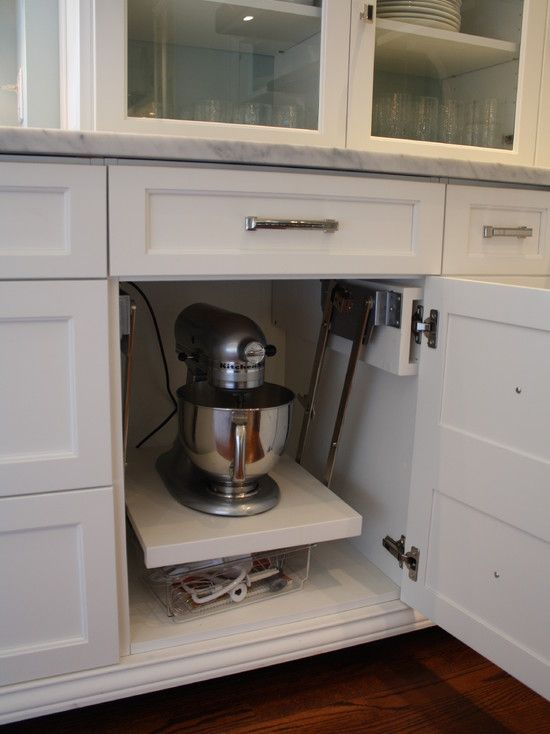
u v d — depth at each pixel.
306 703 1.17
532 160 1.41
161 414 1.64
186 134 1.14
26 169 0.87
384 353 1.23
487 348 1.01
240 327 1.22
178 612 1.16
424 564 1.17
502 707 1.17
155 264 0.96
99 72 1.07
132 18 1.11
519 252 1.25
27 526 0.95
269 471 1.33
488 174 1.15
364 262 1.10
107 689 1.04
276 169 1.01
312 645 1.17
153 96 1.14
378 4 1.28
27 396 0.93
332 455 1.37
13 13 1.42
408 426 1.23
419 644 1.35
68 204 0.90
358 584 1.28
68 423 0.96
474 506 1.05
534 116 1.40
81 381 0.94
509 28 1.38
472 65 1.38
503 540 1.00
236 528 1.17
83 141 0.88
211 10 1.17
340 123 1.24
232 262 1.01
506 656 1.01
